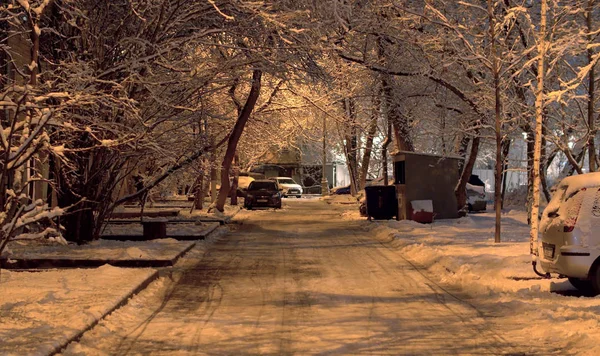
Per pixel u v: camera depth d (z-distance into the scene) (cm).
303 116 4097
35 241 1568
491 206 3756
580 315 834
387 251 1691
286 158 7119
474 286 1114
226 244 1889
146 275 1144
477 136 2316
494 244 1599
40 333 714
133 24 1488
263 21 1430
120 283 1055
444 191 2439
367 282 1207
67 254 1380
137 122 1471
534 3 2088
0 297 923
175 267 1363
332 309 962
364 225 2488
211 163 2295
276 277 1270
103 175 1644
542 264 1054
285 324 862
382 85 2641
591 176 1007
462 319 891
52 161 1568
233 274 1307
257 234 2220
